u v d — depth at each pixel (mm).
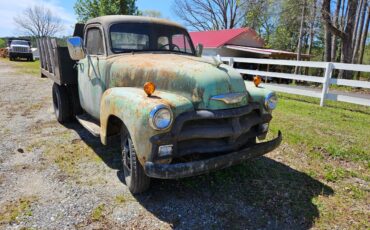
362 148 5051
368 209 3311
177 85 3254
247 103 3424
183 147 3041
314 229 2943
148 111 2826
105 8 28797
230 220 3039
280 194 3539
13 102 8492
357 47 23219
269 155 4707
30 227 2852
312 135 5676
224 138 3215
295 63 9945
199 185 3684
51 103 8414
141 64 3678
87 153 4648
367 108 8781
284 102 9164
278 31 37188
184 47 4977
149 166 2852
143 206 3236
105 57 4258
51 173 3953
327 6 18672
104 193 3473
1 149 4746
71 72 5613
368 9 23031
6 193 3441
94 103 4570
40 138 5316
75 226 2887
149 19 4727
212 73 3211
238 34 26422
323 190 3666
